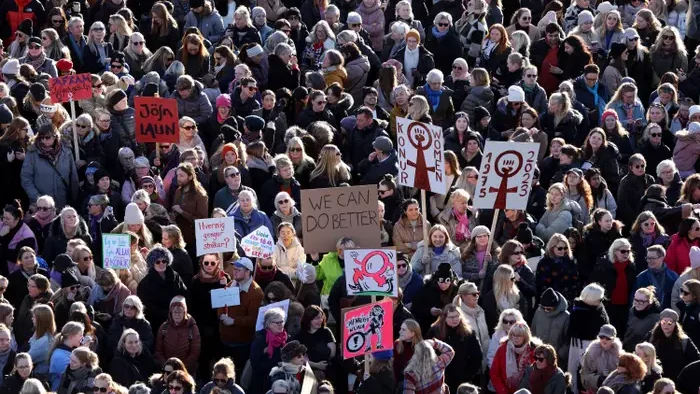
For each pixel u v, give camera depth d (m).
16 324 26.14
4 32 40.19
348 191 27.02
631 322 26.31
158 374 24.16
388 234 29.22
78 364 23.75
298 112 34.28
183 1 40.75
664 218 30.02
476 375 26.17
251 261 26.55
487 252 27.22
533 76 35.31
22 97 34.31
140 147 31.94
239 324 26.19
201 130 33.44
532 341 24.59
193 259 29.45
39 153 30.81
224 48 36.03
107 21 40.44
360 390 23.97
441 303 26.38
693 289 26.27
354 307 23.56
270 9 41.41
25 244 28.42
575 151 31.97
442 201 30.34
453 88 35.84
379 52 40.16
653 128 33.53
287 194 29.03
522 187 27.34
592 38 38.97
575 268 27.31
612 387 24.03
